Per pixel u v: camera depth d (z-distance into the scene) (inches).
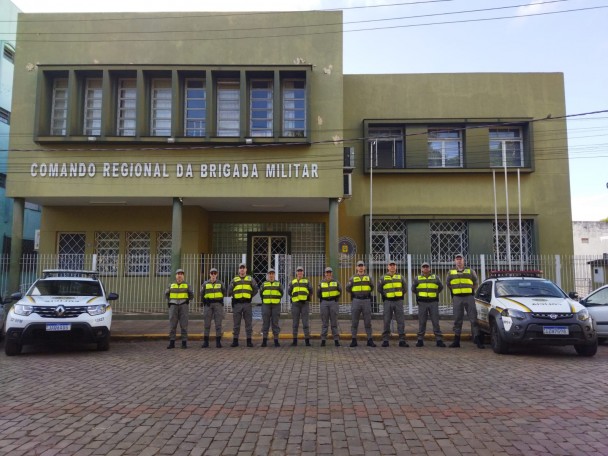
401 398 248.8
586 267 619.8
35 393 262.5
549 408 230.1
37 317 381.1
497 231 673.6
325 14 626.2
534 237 690.8
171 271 609.6
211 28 623.8
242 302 437.4
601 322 434.9
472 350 410.3
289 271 644.1
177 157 609.0
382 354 387.9
